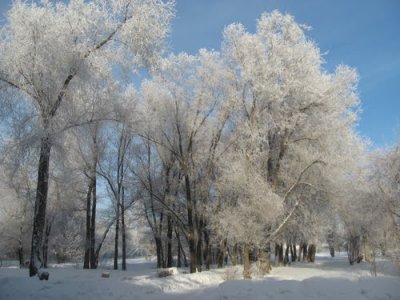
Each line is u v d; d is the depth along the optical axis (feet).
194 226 78.18
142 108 81.41
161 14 54.70
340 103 74.23
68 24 51.52
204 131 81.92
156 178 97.91
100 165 101.81
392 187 75.82
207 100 78.33
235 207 67.92
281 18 73.97
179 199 95.96
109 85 56.95
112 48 54.75
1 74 48.19
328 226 94.84
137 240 143.23
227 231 67.92
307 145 73.92
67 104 51.01
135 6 53.47
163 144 78.95
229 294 37.86
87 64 51.03
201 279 58.23
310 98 72.02
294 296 35.37
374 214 74.79
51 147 51.34
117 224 106.73
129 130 66.64
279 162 73.00
